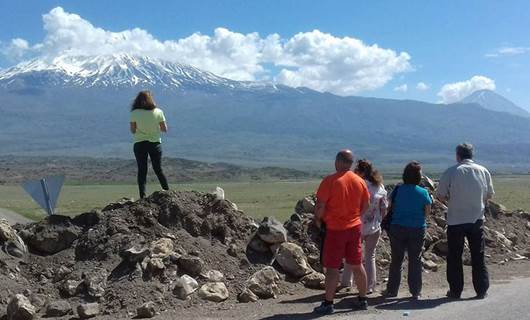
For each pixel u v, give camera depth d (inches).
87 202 2295.8
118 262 381.1
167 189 458.9
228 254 414.0
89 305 342.0
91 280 362.3
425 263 481.4
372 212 386.6
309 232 460.1
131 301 349.1
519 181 5285.4
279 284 399.5
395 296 378.9
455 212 371.6
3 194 2984.7
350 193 332.5
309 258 435.5
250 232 438.3
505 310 328.5
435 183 609.0
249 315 334.3
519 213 629.3
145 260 374.0
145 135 449.1
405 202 374.0
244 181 5885.8
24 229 416.5
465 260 498.9
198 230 423.2
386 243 496.4
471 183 368.5
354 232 334.0
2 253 387.2
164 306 350.0
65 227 411.5
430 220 550.6
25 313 334.6
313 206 507.5
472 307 339.6
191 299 360.5
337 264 331.3
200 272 383.9
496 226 584.1
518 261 517.7
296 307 352.8
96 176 5871.1
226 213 443.2
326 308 330.0
